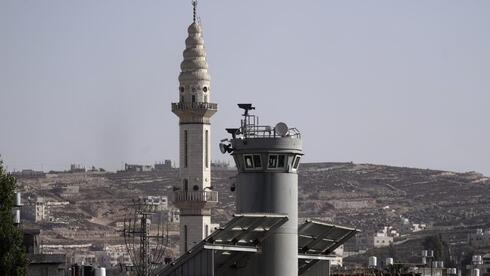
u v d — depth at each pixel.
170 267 116.50
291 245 122.25
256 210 122.25
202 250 115.44
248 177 122.69
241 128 123.75
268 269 121.25
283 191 122.38
